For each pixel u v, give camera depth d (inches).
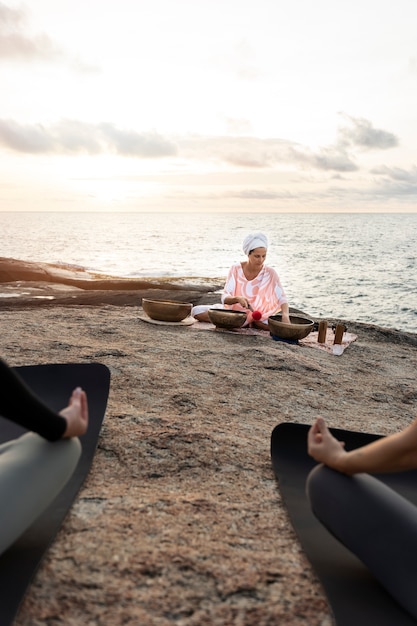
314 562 72.1
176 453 105.0
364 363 217.8
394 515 63.3
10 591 61.4
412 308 832.9
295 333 224.2
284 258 1823.3
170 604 61.9
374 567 63.3
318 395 162.6
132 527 77.0
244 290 247.1
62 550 70.2
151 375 156.1
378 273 1362.0
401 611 62.4
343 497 65.5
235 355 192.9
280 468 98.7
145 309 241.3
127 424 116.6
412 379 199.9
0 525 59.3
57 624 57.9
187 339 212.7
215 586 65.7
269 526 81.4
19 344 178.1
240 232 4648.1
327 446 67.8
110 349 179.0
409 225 6683.1
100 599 62.0
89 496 85.0
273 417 137.4
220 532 78.2
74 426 63.6
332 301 883.4
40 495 63.2
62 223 7303.2
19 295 354.3
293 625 60.3
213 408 137.2
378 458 62.4
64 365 128.4
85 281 596.7
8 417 57.4
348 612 62.1
